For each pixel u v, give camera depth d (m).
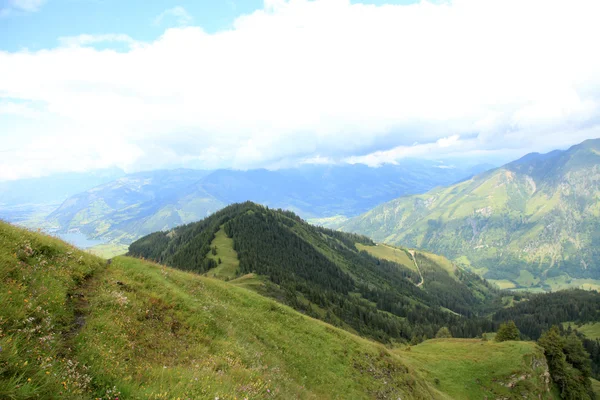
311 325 36.50
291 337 30.88
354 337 40.75
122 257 23.94
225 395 11.45
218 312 24.34
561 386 76.62
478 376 62.16
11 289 11.27
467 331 192.88
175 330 17.69
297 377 24.14
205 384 11.73
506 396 59.16
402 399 32.66
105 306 15.23
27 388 7.34
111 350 11.84
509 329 92.56
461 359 67.88
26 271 13.23
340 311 163.25
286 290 138.50
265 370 19.17
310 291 164.38
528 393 60.53
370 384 31.20
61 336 11.37
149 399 9.55
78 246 21.53
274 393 15.11
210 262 179.25
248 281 128.00
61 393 8.00
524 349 70.88
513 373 62.75
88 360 10.54
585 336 197.38
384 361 37.75
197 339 17.92
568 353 89.44
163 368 11.98
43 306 11.97
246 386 13.62
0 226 15.73
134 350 13.23
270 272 171.38
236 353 18.67
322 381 26.56
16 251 14.56
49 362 8.88
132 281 19.73
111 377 10.13
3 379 7.25
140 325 15.59
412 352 73.38
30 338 9.66
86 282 17.00
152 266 26.02
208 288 30.44
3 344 8.26
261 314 32.16
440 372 62.41
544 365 70.00
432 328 196.38
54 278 14.53
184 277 28.67
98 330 13.01
